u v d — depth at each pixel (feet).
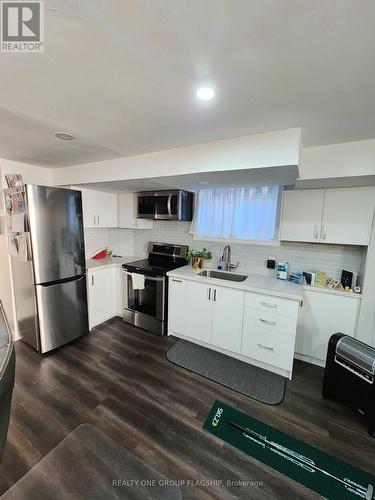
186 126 5.28
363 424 5.80
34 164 9.25
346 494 4.30
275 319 7.41
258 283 8.22
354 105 4.23
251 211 9.43
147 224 11.99
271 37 2.72
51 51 3.03
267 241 9.30
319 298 7.84
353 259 8.02
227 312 8.27
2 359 2.21
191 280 8.92
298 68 3.26
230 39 2.78
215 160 6.15
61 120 5.10
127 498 4.09
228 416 5.91
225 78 3.55
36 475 4.40
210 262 10.72
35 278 7.83
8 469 4.51
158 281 9.50
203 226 10.59
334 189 7.43
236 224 9.78
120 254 13.21
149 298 9.95
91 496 4.10
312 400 6.57
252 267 9.83
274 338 7.50
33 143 6.58
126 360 8.12
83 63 3.28
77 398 6.34
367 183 6.86
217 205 10.15
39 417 5.70
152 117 4.90
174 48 2.94
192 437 5.31
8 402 2.12
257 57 3.06
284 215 8.23
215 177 7.04
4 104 4.46
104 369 7.61
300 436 5.43
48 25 2.63
